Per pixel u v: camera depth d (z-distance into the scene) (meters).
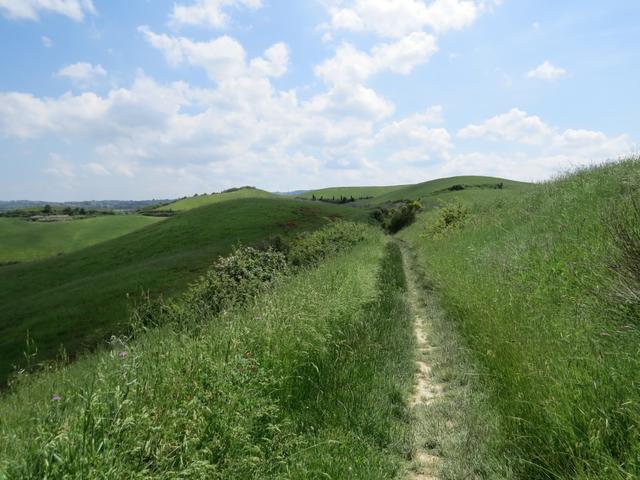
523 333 5.73
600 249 6.86
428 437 4.61
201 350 4.63
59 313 30.39
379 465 3.97
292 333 5.94
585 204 10.41
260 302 7.68
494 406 4.84
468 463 4.00
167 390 3.80
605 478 2.88
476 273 10.19
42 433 2.80
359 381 5.68
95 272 48.06
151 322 5.90
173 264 39.69
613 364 3.89
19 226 95.56
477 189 84.75
